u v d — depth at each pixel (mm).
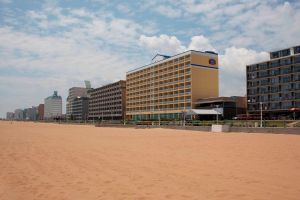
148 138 33906
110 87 164375
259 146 21672
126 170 13125
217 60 106875
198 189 9562
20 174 12453
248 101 95375
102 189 9789
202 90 102500
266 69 91438
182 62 106188
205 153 18672
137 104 134125
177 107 107188
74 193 9352
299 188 9461
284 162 14344
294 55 84562
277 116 87062
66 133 48031
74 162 15562
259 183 10203
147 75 127375
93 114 185250
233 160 15367
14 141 29922
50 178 11633
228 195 8773
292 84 84438
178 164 14555
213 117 91250
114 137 36719
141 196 8852
